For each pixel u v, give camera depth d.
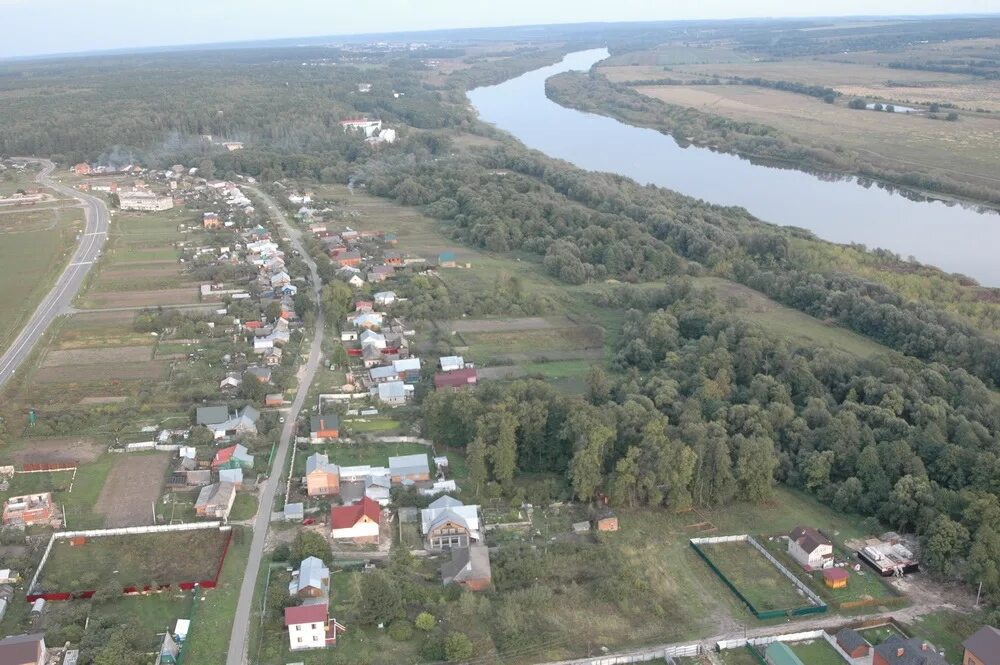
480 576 116.81
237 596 115.56
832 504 139.50
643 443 141.12
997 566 115.94
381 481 142.25
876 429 149.50
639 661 104.75
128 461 151.62
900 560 123.06
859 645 104.38
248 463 148.62
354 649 106.00
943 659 99.75
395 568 120.44
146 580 118.62
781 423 154.75
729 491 140.00
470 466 141.88
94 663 100.12
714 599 117.25
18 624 108.31
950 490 131.25
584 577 120.69
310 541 122.31
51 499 138.75
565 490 141.62
